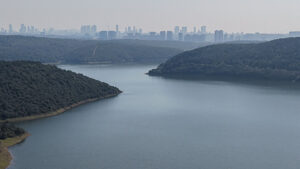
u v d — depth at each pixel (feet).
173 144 468.75
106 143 472.85
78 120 590.14
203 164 402.72
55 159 417.08
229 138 493.36
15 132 494.59
